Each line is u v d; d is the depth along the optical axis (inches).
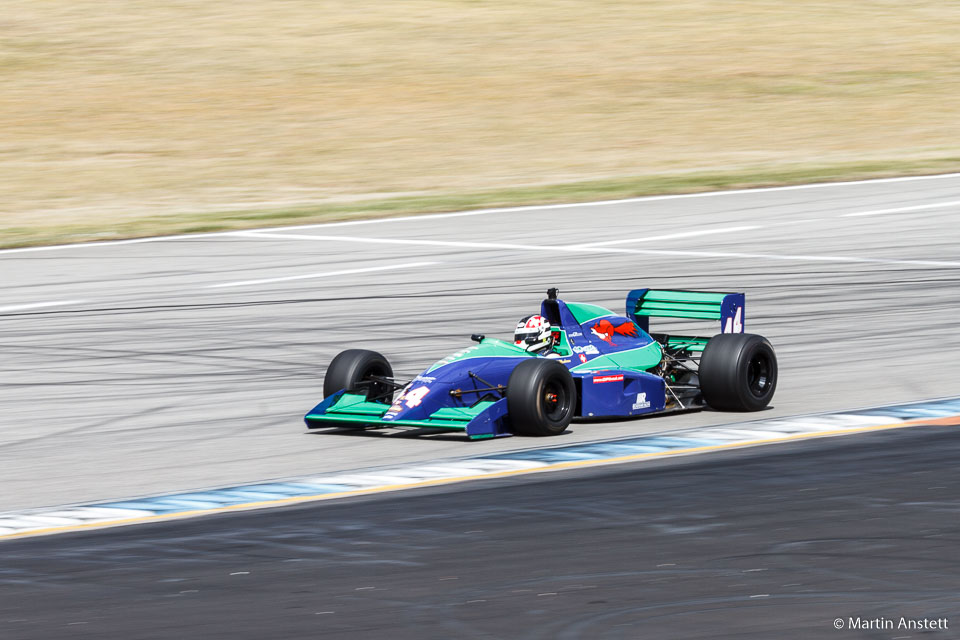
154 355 2185.0
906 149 4690.0
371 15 7091.5
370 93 5684.1
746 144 4835.1
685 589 1042.1
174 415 1793.8
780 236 3284.9
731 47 6565.0
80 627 985.5
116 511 1327.5
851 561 1102.4
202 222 3612.2
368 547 1171.3
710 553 1132.5
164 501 1363.2
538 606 1010.1
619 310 2488.9
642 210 3700.8
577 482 1389.0
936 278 2751.0
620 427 1669.5
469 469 1460.4
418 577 1084.5
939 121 5211.6
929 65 6215.6
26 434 1704.0
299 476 1461.6
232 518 1284.4
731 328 1807.3
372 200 3929.6
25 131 5000.0
